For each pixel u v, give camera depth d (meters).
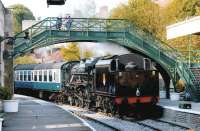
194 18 26.33
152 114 25.02
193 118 19.95
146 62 24.50
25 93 46.84
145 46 31.81
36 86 41.34
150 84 24.30
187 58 31.98
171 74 31.42
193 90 28.70
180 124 20.06
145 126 19.66
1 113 21.05
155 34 48.94
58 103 36.06
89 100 28.44
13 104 22.33
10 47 29.58
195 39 41.38
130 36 31.77
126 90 23.92
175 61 31.38
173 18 48.53
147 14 49.72
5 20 30.11
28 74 43.59
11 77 30.05
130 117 24.53
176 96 29.64
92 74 27.69
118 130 17.31
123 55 24.38
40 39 30.78
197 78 29.28
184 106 22.08
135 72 24.09
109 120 22.20
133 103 24.02
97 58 27.97
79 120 19.16
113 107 24.39
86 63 28.95
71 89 32.75
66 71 34.28
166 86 32.59
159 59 31.59
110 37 31.53
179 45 43.25
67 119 19.52
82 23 31.16
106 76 24.94
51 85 37.59
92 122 20.44
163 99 30.66
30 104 27.78
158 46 31.88
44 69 39.09
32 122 18.30
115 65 24.23
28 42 30.55
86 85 28.84
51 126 17.06
